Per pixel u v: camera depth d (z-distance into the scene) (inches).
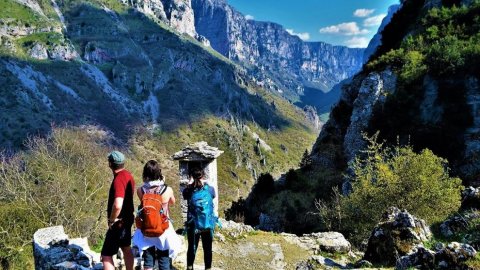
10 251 732.0
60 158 1087.0
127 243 259.3
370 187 792.9
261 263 493.4
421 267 307.3
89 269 305.0
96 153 1473.9
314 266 448.8
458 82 1253.7
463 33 1441.9
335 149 1689.2
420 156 776.3
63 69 7765.8
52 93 6771.7
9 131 4879.4
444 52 1312.7
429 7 1729.8
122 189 245.1
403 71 1421.0
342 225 862.5
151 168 261.6
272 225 1371.8
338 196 1055.6
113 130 6683.1
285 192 1547.7
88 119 6550.2
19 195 914.7
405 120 1323.8
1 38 7273.6
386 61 1528.1
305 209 1400.1
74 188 995.9
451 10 1583.4
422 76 1346.0
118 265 323.6
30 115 5521.7
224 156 7332.7
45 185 943.7
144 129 7377.0
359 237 740.0
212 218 299.6
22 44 7824.8
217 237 554.9
